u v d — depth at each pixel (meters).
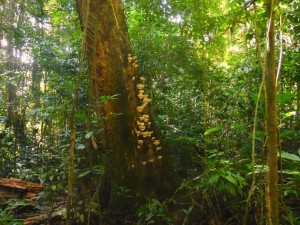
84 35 3.15
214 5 5.45
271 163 1.81
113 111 4.51
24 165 7.72
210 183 2.84
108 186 4.61
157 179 4.46
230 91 5.99
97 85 4.53
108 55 4.55
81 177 3.83
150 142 4.53
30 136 9.41
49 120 7.25
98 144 4.64
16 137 8.26
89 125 3.46
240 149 4.68
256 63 5.68
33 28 8.91
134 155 4.47
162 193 4.41
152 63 6.04
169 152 5.26
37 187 5.62
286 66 4.55
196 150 5.24
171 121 6.61
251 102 5.16
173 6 5.12
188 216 3.71
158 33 6.34
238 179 2.66
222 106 6.00
